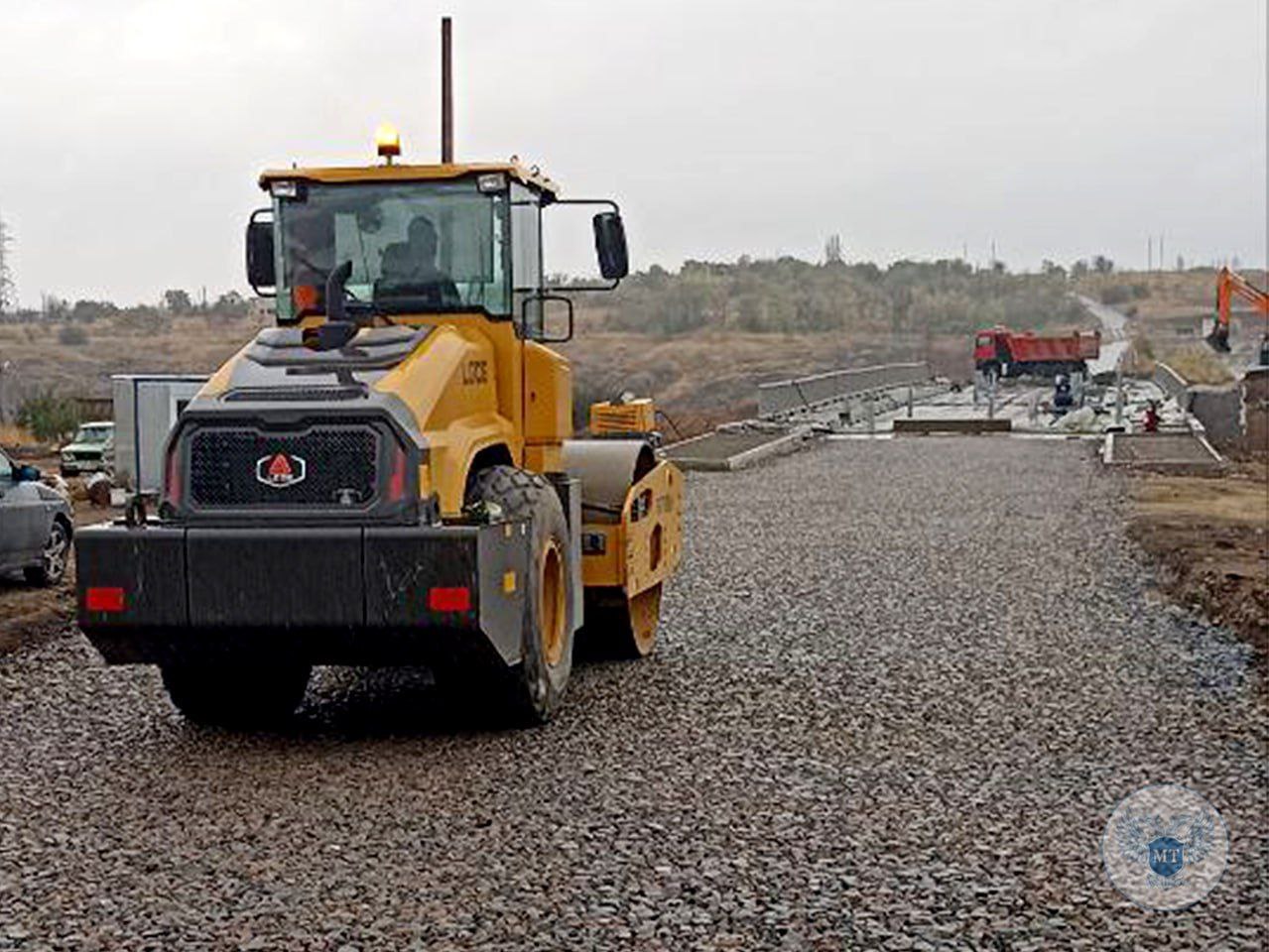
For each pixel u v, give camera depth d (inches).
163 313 4628.4
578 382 2847.0
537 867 284.4
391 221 417.4
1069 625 536.1
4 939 250.5
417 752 370.0
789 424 1616.6
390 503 354.6
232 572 352.5
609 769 352.2
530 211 434.9
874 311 4537.4
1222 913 259.8
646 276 4788.4
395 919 258.2
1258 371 2057.1
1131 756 362.6
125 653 367.2
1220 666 464.8
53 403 1983.3
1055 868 282.5
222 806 325.4
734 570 672.4
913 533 799.1
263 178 422.0
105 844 300.0
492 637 357.4
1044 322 4729.3
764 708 413.1
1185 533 770.2
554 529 401.1
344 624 350.6
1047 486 1045.2
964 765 354.9
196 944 248.1
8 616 570.9
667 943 246.8
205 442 362.0
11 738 386.9
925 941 247.0
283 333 395.2
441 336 394.0
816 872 280.7
